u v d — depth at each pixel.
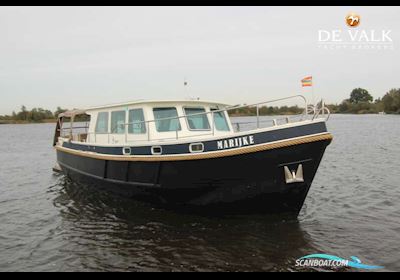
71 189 14.79
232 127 11.98
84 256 7.93
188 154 9.02
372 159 21.08
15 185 16.22
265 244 8.20
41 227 9.96
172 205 10.16
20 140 47.53
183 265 7.38
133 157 10.12
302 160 8.56
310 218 9.96
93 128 13.28
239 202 9.26
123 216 10.55
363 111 140.12
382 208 10.86
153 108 10.68
